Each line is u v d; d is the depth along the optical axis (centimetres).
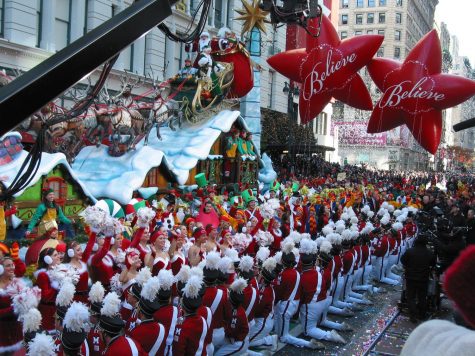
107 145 1664
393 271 1596
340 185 2944
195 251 948
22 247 1016
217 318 720
